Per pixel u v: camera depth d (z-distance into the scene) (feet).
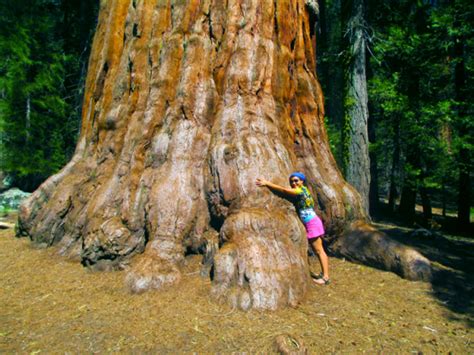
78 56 60.59
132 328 11.51
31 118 55.42
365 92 36.63
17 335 11.15
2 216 39.29
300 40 22.13
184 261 15.98
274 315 12.37
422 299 15.08
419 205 77.61
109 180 18.47
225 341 10.75
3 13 56.18
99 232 16.51
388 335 11.72
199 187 17.15
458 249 26.96
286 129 19.77
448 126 45.52
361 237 19.71
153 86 19.02
